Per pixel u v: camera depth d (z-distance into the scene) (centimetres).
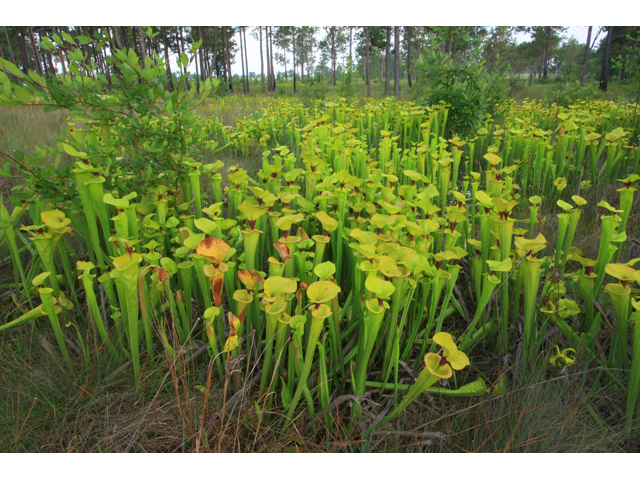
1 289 272
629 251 328
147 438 177
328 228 177
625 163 501
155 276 185
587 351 211
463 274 287
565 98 1373
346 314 237
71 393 190
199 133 298
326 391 173
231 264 192
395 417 184
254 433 172
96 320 193
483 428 178
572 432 177
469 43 698
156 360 204
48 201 238
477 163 608
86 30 2200
